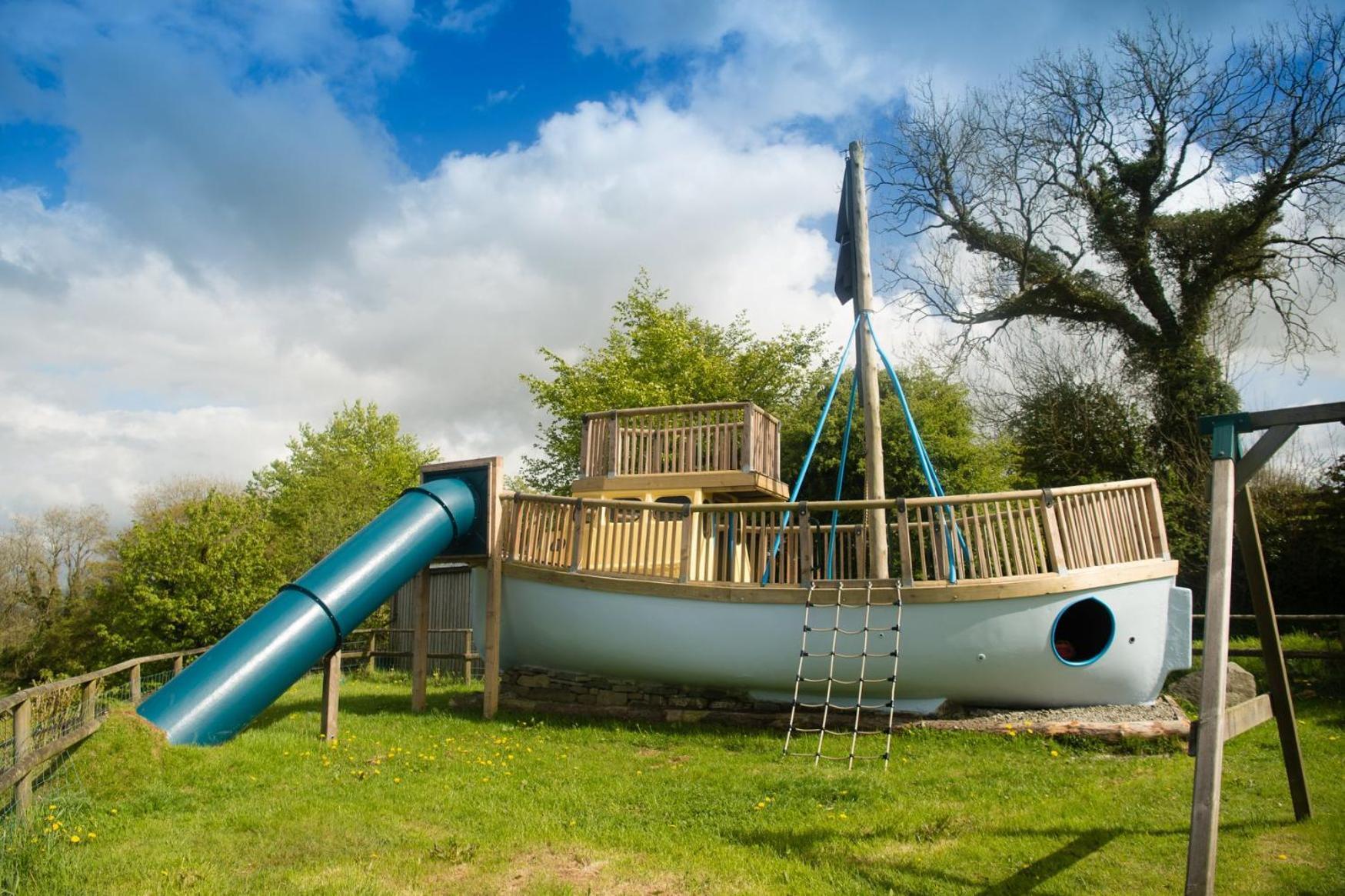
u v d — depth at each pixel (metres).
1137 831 6.80
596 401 30.75
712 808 7.70
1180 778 8.43
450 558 13.98
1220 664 5.20
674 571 12.64
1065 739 10.34
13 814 6.47
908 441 24.45
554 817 7.47
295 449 47.25
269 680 10.71
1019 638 10.87
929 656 11.12
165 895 5.46
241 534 28.05
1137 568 11.03
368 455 47.59
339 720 12.77
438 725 12.29
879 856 6.37
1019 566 10.94
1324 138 22.69
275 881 5.82
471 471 14.09
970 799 7.89
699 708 12.45
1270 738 9.98
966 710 11.41
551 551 13.48
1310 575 18.56
